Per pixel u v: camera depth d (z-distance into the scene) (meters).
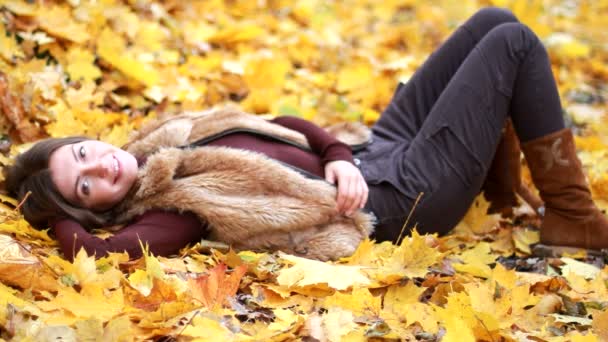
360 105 4.52
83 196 2.71
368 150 3.15
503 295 2.47
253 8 6.09
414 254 2.53
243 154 2.77
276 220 2.68
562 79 5.70
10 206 2.91
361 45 5.92
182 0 5.32
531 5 6.39
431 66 3.33
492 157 3.07
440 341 2.24
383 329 2.22
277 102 4.26
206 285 2.26
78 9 4.13
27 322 2.03
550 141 3.02
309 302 2.40
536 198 3.40
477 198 3.33
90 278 2.28
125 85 3.96
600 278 2.69
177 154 2.74
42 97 3.51
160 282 2.22
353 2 7.44
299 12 6.24
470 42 3.31
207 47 4.77
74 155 2.71
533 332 2.34
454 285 2.58
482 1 7.99
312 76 4.76
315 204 2.75
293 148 2.98
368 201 2.93
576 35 7.30
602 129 4.70
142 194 2.69
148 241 2.59
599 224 3.03
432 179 2.95
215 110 3.09
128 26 4.35
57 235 2.65
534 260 3.05
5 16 3.82
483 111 2.99
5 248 2.37
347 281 2.39
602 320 2.35
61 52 3.88
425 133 3.02
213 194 2.68
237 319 2.25
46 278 2.25
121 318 2.00
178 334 2.08
